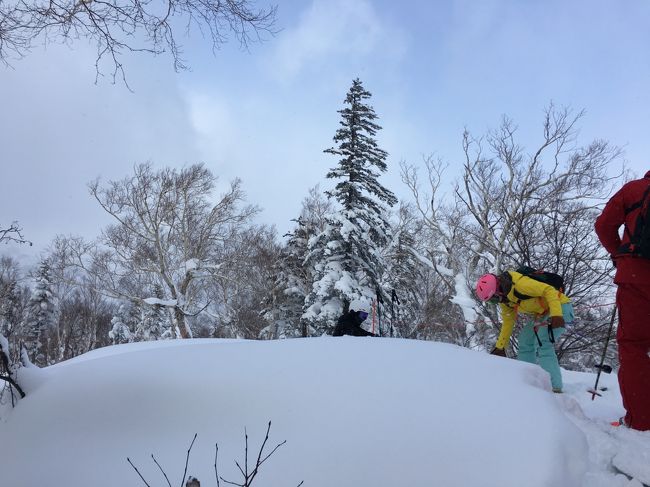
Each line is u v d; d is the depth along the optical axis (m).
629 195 2.82
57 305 32.00
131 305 40.69
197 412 2.33
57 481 2.01
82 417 2.41
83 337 32.72
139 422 2.31
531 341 4.23
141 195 28.14
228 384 2.54
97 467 2.05
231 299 31.88
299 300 26.08
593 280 8.08
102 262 28.38
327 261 18.98
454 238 16.06
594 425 2.65
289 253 26.52
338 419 2.19
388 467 1.90
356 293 17.33
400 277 19.94
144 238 28.08
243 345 3.19
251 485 1.85
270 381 2.54
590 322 7.98
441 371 2.68
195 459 2.02
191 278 28.45
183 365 2.84
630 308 2.68
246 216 30.53
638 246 2.64
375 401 2.32
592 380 4.50
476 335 10.90
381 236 19.25
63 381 2.83
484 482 1.82
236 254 29.48
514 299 4.07
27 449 2.27
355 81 19.39
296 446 2.04
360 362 2.77
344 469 1.90
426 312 13.18
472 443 2.02
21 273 24.42
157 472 1.97
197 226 29.77
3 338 3.04
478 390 2.46
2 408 2.84
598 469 2.15
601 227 2.93
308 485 1.84
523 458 1.93
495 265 10.77
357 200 19.14
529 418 2.21
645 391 2.56
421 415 2.20
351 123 19.31
